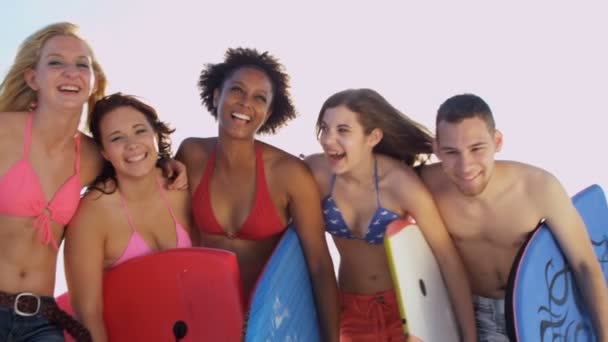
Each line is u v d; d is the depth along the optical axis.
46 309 3.77
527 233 4.10
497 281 4.23
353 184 4.30
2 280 3.71
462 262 4.27
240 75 4.28
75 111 3.83
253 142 4.32
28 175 3.78
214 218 4.30
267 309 3.84
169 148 4.29
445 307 4.16
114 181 4.09
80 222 3.99
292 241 4.24
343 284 4.52
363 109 4.18
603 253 4.50
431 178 4.28
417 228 4.13
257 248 4.38
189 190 4.33
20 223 3.77
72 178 3.92
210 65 4.52
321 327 4.30
